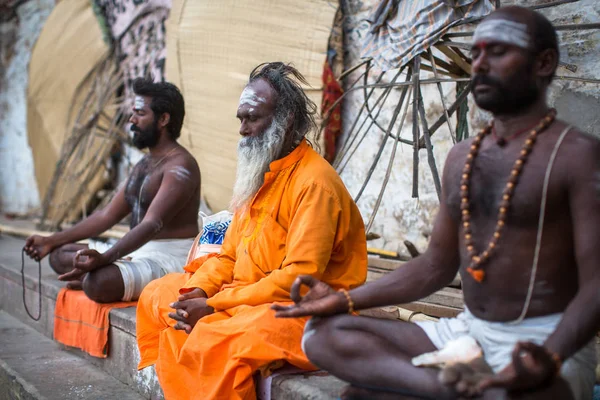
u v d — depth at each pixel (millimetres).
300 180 2889
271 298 2752
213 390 2682
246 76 6094
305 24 5699
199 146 6520
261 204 3008
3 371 4133
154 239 4301
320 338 2205
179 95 4340
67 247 4730
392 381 2080
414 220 5133
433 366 2033
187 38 6531
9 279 5816
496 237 1979
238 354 2648
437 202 4945
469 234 2055
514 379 1721
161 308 3336
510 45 1941
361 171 5551
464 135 4211
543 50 1960
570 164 1879
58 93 8953
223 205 6379
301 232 2764
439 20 3816
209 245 3689
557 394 1805
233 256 3215
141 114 4258
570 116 4059
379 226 5406
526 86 1959
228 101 6234
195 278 3178
